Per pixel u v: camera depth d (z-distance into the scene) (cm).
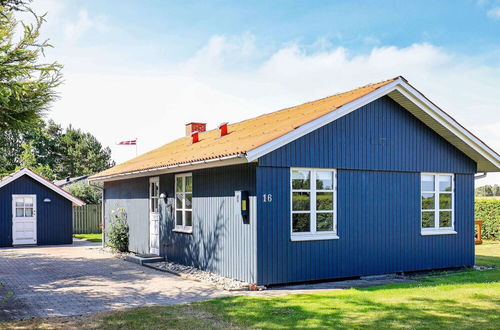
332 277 1210
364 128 1282
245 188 1142
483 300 941
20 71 791
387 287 1104
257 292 1050
